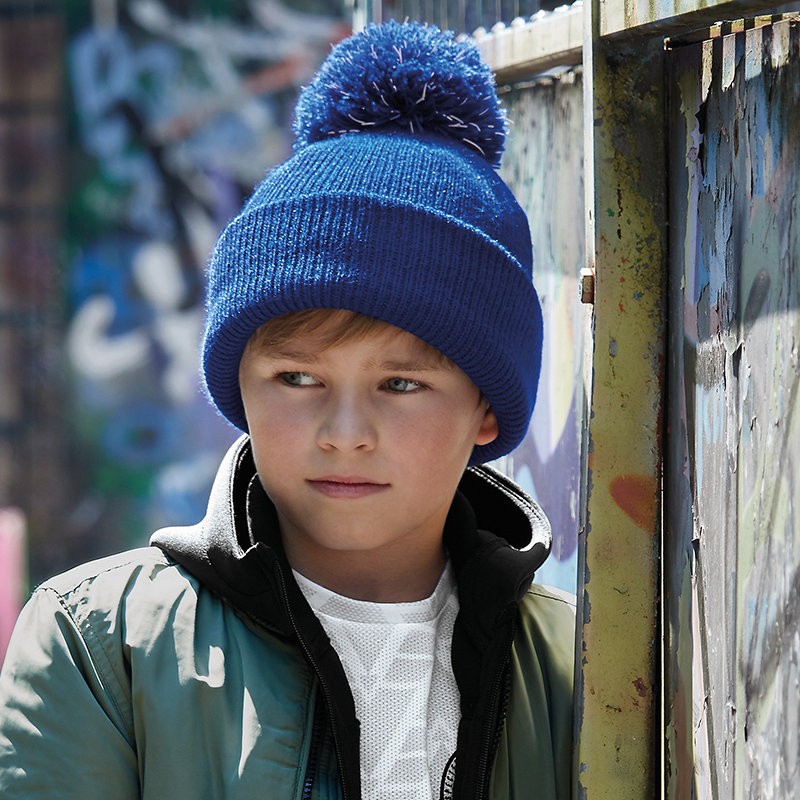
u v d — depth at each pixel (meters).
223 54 9.45
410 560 1.72
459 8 2.37
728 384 1.45
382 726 1.64
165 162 9.45
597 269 1.58
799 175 1.30
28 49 9.32
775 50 1.35
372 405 1.58
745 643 1.42
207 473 9.61
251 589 1.58
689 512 1.56
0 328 9.44
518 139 2.17
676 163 1.58
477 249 1.61
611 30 1.54
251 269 1.60
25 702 1.54
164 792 1.51
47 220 9.42
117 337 9.51
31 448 9.45
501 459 2.32
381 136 1.69
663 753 1.63
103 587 1.61
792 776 1.32
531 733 1.71
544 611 1.84
